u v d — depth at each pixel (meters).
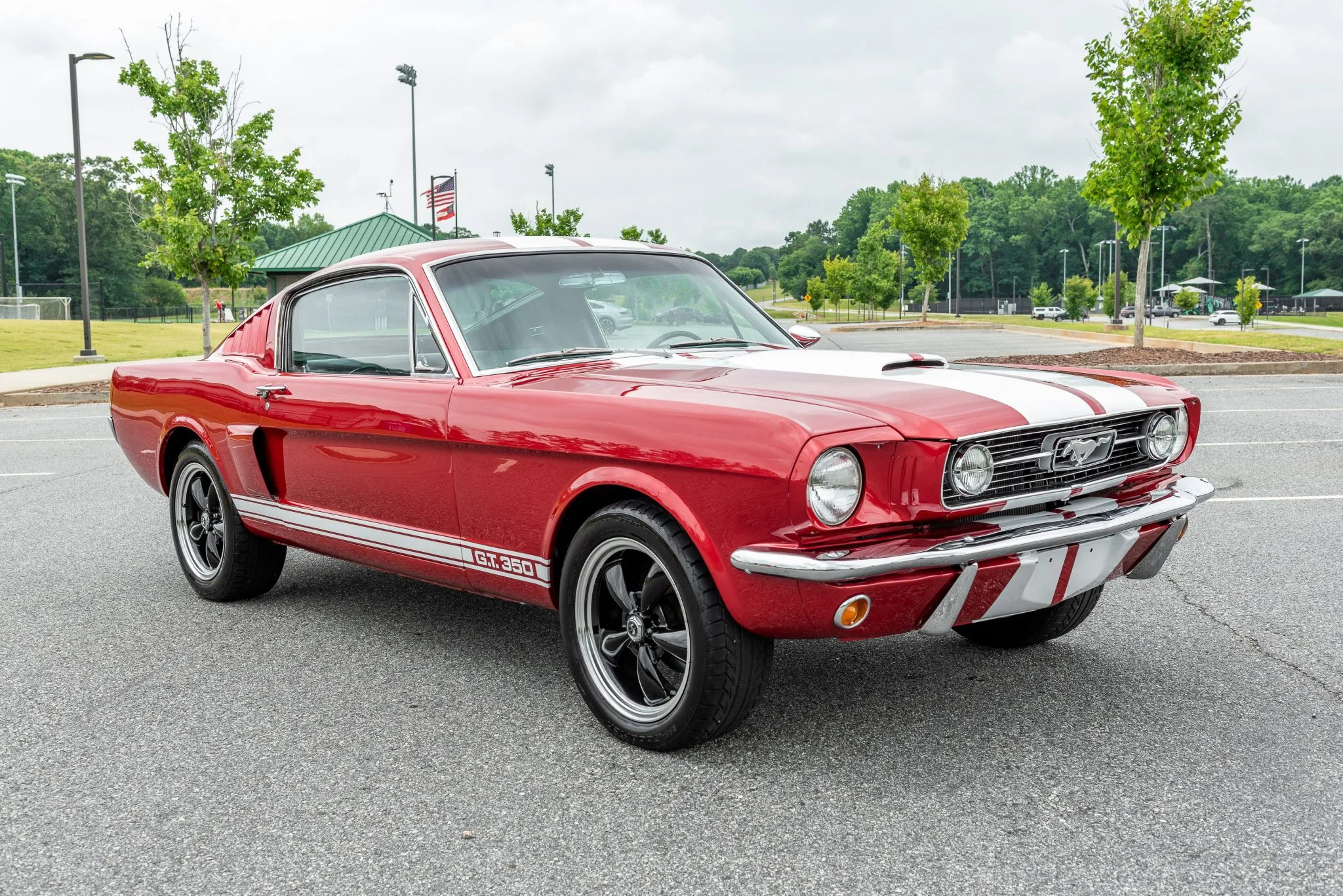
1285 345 20.03
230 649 4.33
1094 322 71.25
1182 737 3.21
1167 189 18.34
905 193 49.88
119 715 3.61
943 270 50.22
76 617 4.85
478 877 2.50
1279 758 3.05
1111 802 2.79
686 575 2.96
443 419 3.59
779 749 3.19
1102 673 3.80
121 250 111.81
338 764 3.17
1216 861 2.47
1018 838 2.61
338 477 4.15
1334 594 4.71
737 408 2.85
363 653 4.25
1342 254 138.12
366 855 2.62
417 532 3.84
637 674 3.26
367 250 35.59
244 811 2.88
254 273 35.62
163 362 5.45
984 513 2.89
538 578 3.45
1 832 2.79
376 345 4.06
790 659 4.03
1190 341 21.78
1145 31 17.94
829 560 2.67
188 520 5.21
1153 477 3.44
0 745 3.37
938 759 3.09
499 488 3.47
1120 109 18.70
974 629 4.14
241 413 4.58
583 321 3.92
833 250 165.25
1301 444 8.82
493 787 2.99
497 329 3.78
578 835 2.69
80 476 9.07
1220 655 3.96
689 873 2.49
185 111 22.03
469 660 4.13
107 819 2.85
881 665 3.93
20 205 110.19
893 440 2.75
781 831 2.68
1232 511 6.45
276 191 22.84
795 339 4.39
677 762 3.12
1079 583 3.11
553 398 3.28
